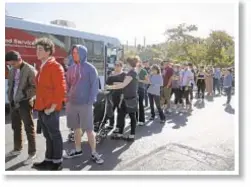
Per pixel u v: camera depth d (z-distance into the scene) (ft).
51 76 13.10
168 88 30.32
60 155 14.11
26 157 15.69
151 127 23.73
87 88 14.89
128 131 22.09
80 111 15.10
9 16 27.66
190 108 32.99
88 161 15.51
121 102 19.48
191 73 32.71
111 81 19.66
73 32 35.22
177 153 17.13
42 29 31.07
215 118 28.25
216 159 16.24
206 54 102.37
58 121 13.74
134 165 15.20
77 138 16.01
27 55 29.22
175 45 101.50
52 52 13.52
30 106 14.96
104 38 41.19
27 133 15.08
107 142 19.01
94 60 39.29
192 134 21.62
